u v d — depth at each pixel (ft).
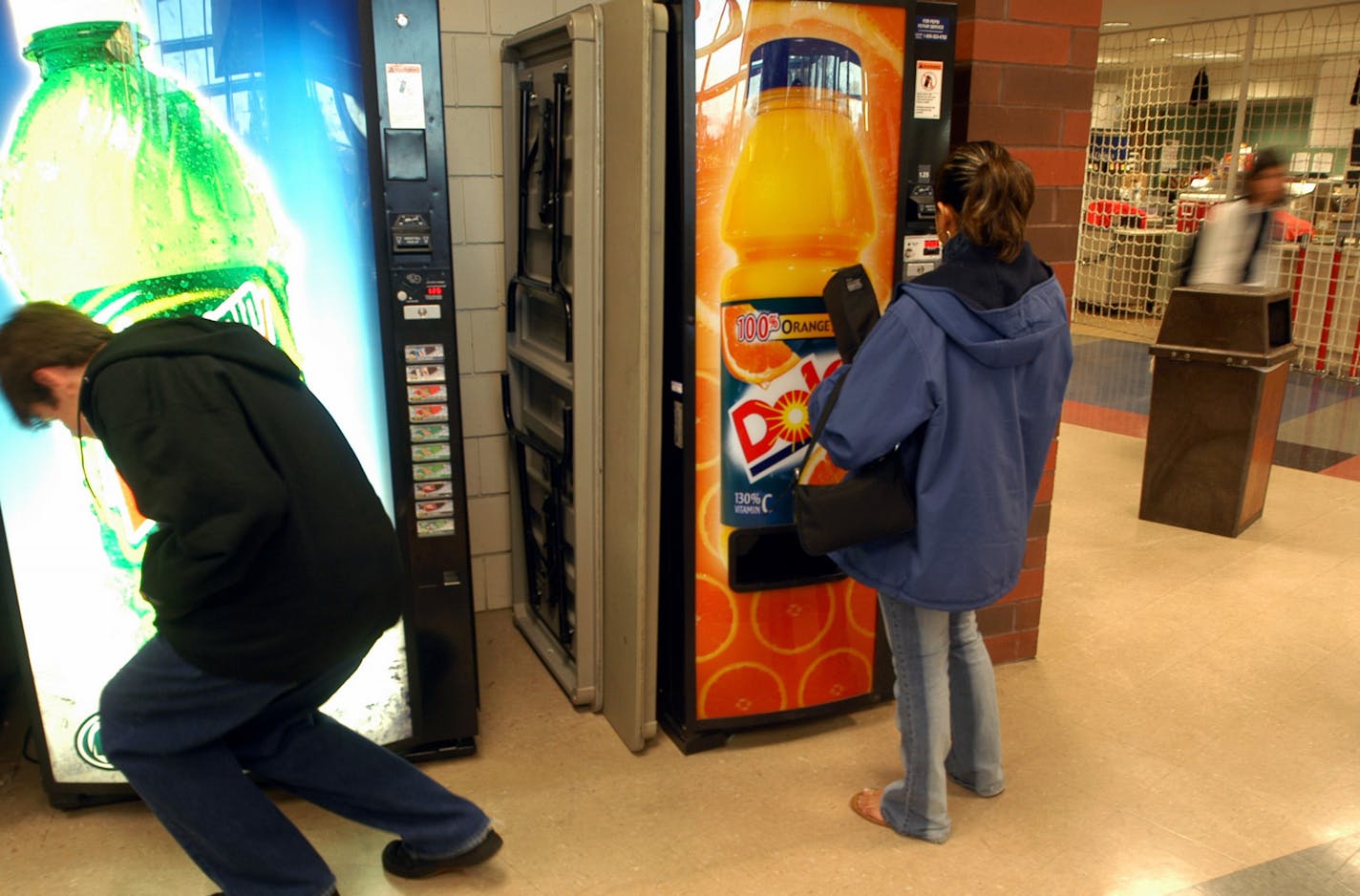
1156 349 13.83
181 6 6.07
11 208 6.09
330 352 6.89
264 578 5.03
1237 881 6.79
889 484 6.24
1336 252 24.36
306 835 7.22
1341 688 9.59
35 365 4.99
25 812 7.50
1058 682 9.65
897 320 6.06
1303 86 30.96
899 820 7.22
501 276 10.39
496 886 6.68
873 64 7.41
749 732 8.73
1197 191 32.19
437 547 7.55
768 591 8.09
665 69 6.98
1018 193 6.06
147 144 6.18
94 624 6.95
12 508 6.61
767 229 7.40
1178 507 14.16
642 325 7.30
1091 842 7.20
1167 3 28.76
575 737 8.58
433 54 6.66
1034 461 6.73
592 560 8.53
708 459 7.69
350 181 6.68
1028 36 8.62
